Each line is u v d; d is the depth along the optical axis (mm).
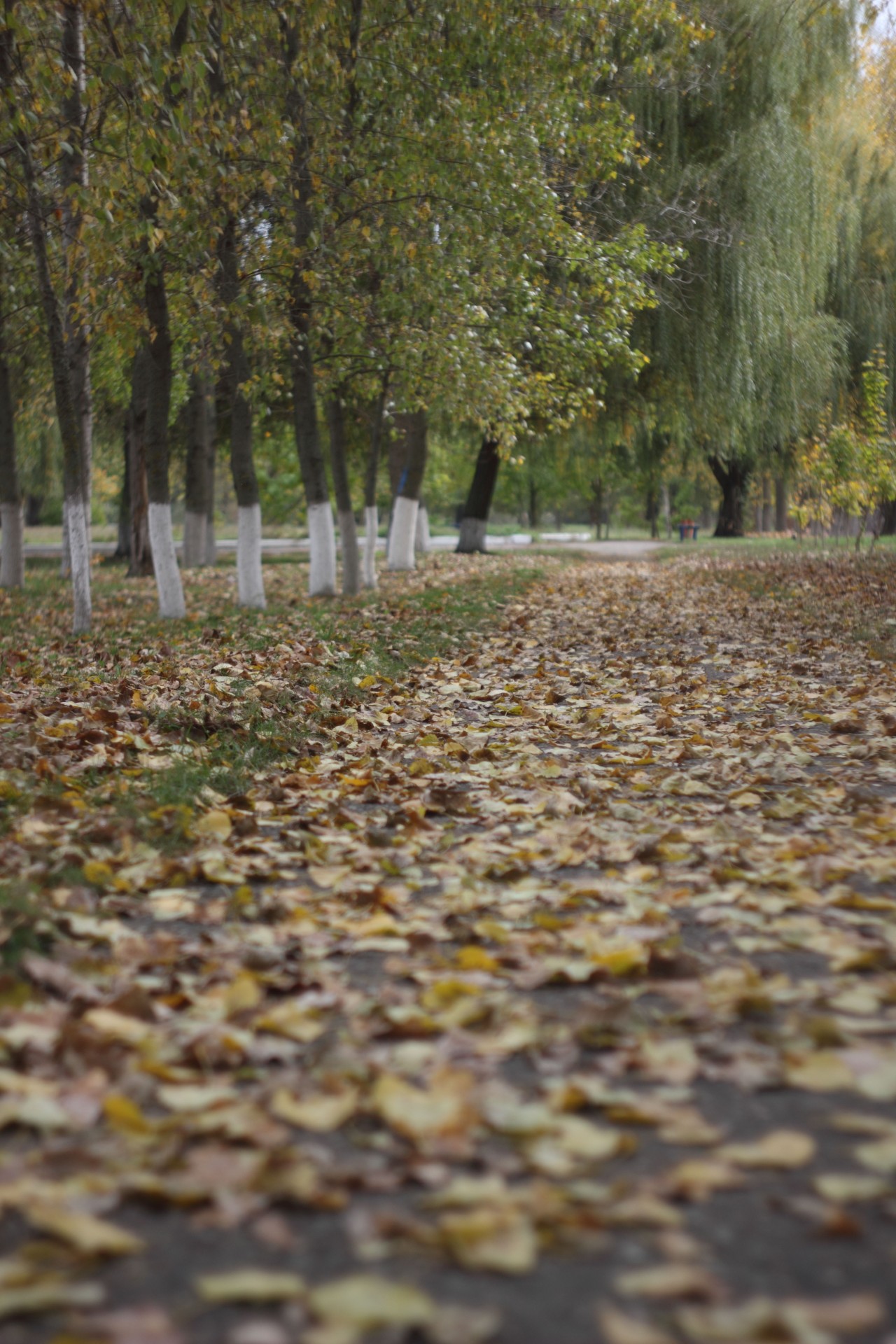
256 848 4879
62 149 10828
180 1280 1979
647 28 19406
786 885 4168
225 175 12359
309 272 15195
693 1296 1896
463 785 6145
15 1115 2463
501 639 13383
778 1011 3102
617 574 25234
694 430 27375
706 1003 3080
